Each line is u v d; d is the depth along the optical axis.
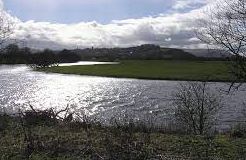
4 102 54.88
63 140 13.52
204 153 12.33
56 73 138.50
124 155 11.52
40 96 65.56
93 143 13.05
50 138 13.92
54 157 11.39
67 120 19.98
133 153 11.69
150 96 62.19
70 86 87.62
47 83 95.88
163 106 47.78
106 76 122.12
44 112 19.88
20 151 12.00
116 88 80.62
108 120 36.00
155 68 138.50
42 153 11.81
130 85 87.75
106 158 11.28
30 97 63.69
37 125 17.98
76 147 12.47
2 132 15.58
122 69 141.00
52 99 61.19
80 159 11.19
